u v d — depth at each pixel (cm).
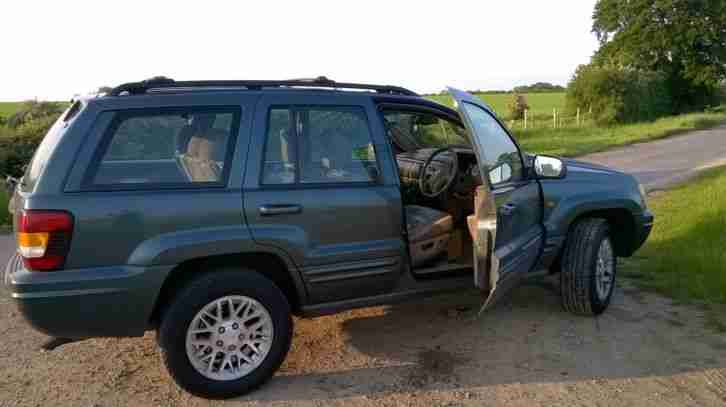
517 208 439
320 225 393
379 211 411
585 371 409
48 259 335
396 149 552
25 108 3047
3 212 973
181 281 377
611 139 2406
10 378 409
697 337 461
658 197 1045
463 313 514
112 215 344
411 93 461
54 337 357
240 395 381
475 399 374
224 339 374
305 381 400
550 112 4809
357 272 409
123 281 345
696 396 375
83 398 381
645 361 422
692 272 595
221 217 366
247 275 375
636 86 3697
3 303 561
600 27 5059
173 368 362
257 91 394
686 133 2717
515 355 434
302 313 408
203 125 375
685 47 4541
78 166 344
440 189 487
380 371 413
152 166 361
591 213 518
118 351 449
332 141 406
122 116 358
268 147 386
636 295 555
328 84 424
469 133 400
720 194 932
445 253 489
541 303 537
